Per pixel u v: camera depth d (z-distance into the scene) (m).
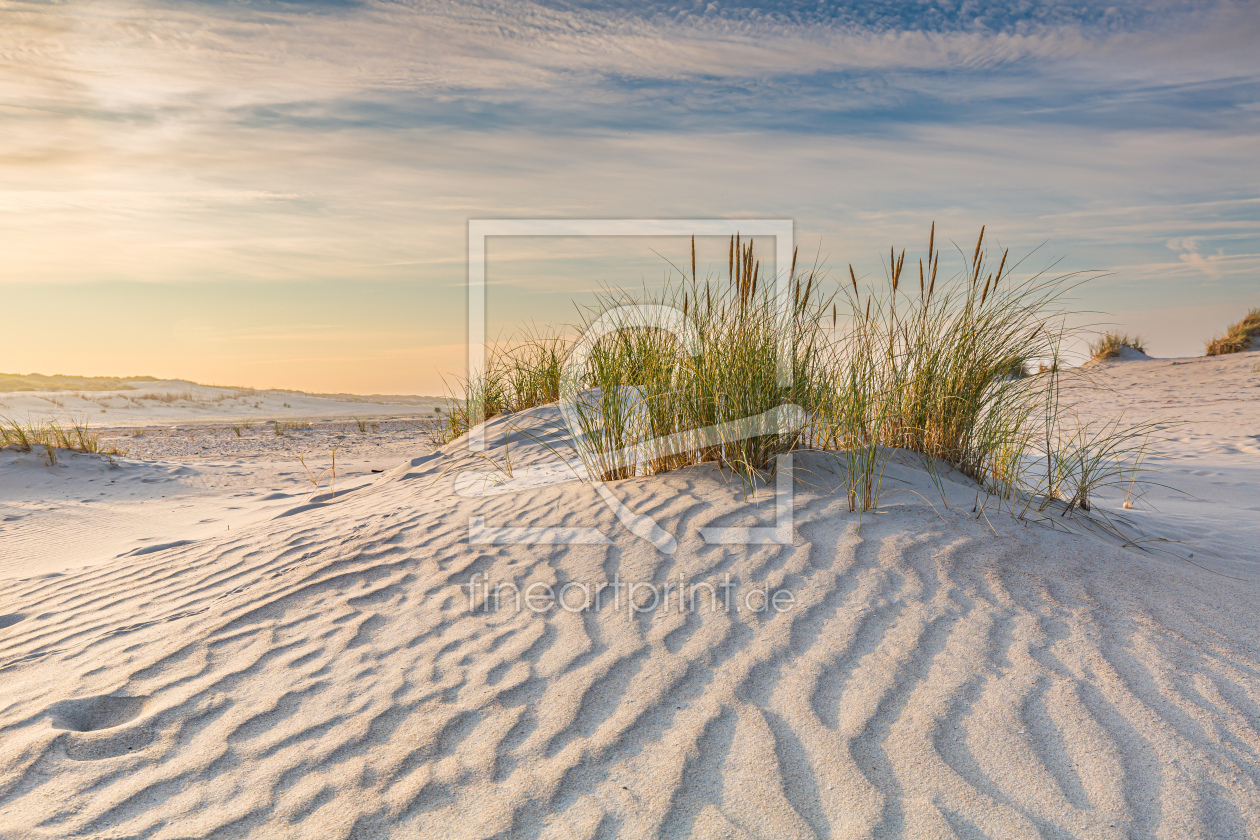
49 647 2.81
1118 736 1.76
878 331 4.29
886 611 2.46
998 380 4.20
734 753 1.80
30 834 1.64
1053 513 3.51
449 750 1.90
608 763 1.80
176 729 2.08
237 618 2.88
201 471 8.80
